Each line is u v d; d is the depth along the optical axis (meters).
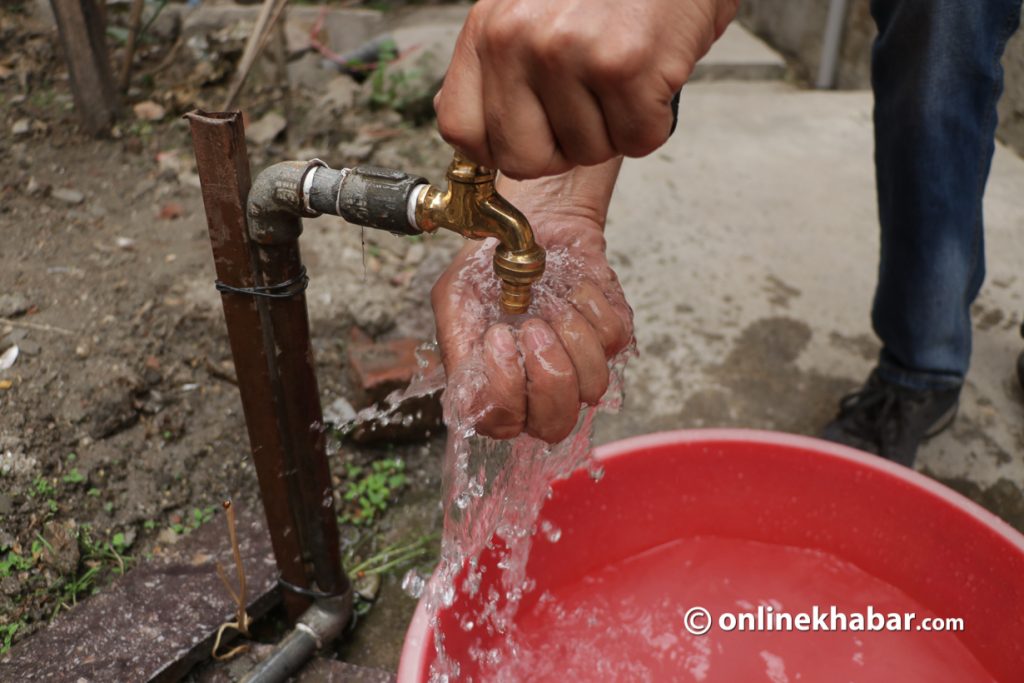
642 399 1.70
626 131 0.58
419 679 0.90
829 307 1.94
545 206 0.93
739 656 1.17
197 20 2.79
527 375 0.76
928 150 1.25
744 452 1.24
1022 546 1.06
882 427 1.51
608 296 0.87
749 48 3.40
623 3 0.54
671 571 1.28
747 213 2.27
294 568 1.18
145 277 1.79
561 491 1.18
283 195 0.84
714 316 1.90
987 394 1.71
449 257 1.96
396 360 1.60
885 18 1.26
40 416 1.42
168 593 1.22
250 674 1.15
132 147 2.22
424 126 2.59
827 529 1.26
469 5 3.52
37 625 1.21
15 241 1.83
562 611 1.23
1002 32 1.18
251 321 0.95
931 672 1.14
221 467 1.48
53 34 2.55
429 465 1.58
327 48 2.99
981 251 1.38
